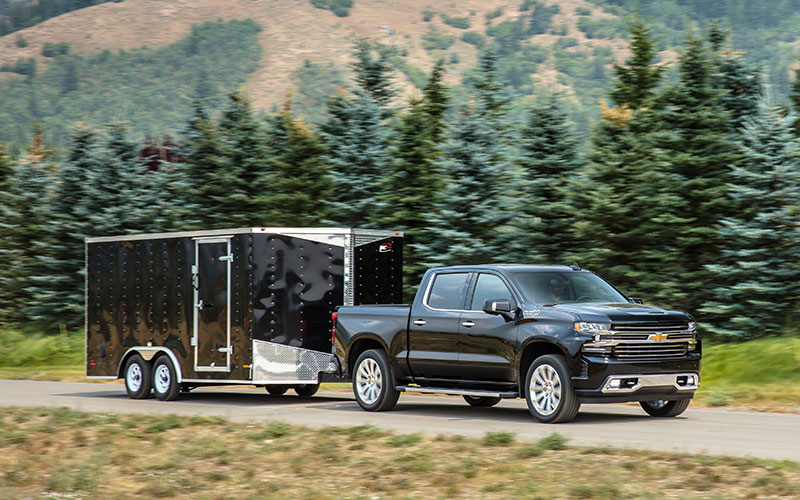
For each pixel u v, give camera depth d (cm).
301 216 2775
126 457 1138
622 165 2339
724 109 2444
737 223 2219
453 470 987
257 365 1781
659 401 1492
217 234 1848
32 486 1005
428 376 1559
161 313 1955
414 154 2650
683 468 974
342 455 1106
